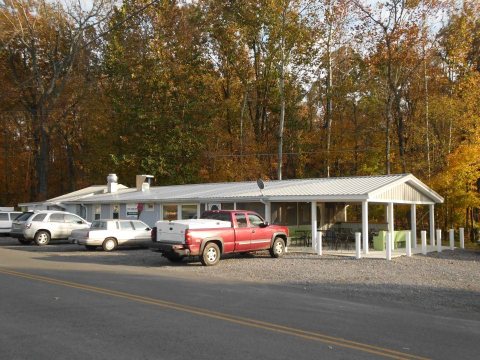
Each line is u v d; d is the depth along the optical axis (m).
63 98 47.09
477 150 28.28
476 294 12.24
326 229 27.42
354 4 35.00
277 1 36.88
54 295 10.76
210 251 17.58
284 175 43.09
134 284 12.71
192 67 42.00
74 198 35.16
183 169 41.66
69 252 22.78
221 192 26.88
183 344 6.91
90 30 45.16
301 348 6.81
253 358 6.29
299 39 37.44
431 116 31.53
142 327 7.89
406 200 23.53
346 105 41.66
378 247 22.66
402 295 12.00
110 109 44.97
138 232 24.22
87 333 7.48
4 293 10.96
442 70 34.91
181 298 10.66
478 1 33.53
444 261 19.19
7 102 48.62
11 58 46.88
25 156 53.22
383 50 34.12
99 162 45.81
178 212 28.38
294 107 42.06
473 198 28.80
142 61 42.59
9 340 7.06
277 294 11.67
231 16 39.59
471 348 7.07
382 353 6.66
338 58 39.62
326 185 23.88
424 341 7.40
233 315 8.92
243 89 42.41
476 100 30.77
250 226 18.95
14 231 27.34
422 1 32.53
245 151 41.97
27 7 44.81
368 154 39.22
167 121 41.84
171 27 43.19
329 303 10.61
